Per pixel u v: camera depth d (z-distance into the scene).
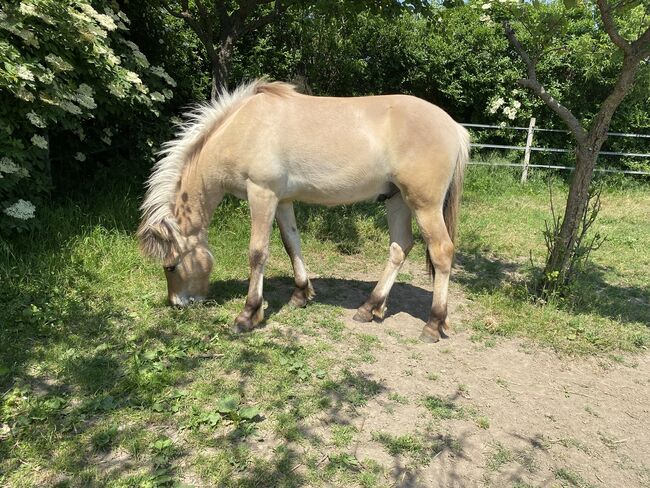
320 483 2.33
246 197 3.87
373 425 2.79
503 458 2.61
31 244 4.39
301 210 6.67
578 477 2.52
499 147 10.04
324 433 2.69
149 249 3.78
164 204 3.83
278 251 5.52
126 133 6.44
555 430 2.88
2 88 3.91
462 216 7.55
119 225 5.26
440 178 3.57
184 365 3.19
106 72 4.80
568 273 4.64
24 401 2.72
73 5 4.51
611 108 4.12
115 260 4.53
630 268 5.79
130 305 3.97
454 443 2.69
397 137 3.51
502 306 4.44
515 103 10.10
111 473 2.29
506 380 3.37
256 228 3.72
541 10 4.48
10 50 3.86
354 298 4.59
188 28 7.77
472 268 5.59
